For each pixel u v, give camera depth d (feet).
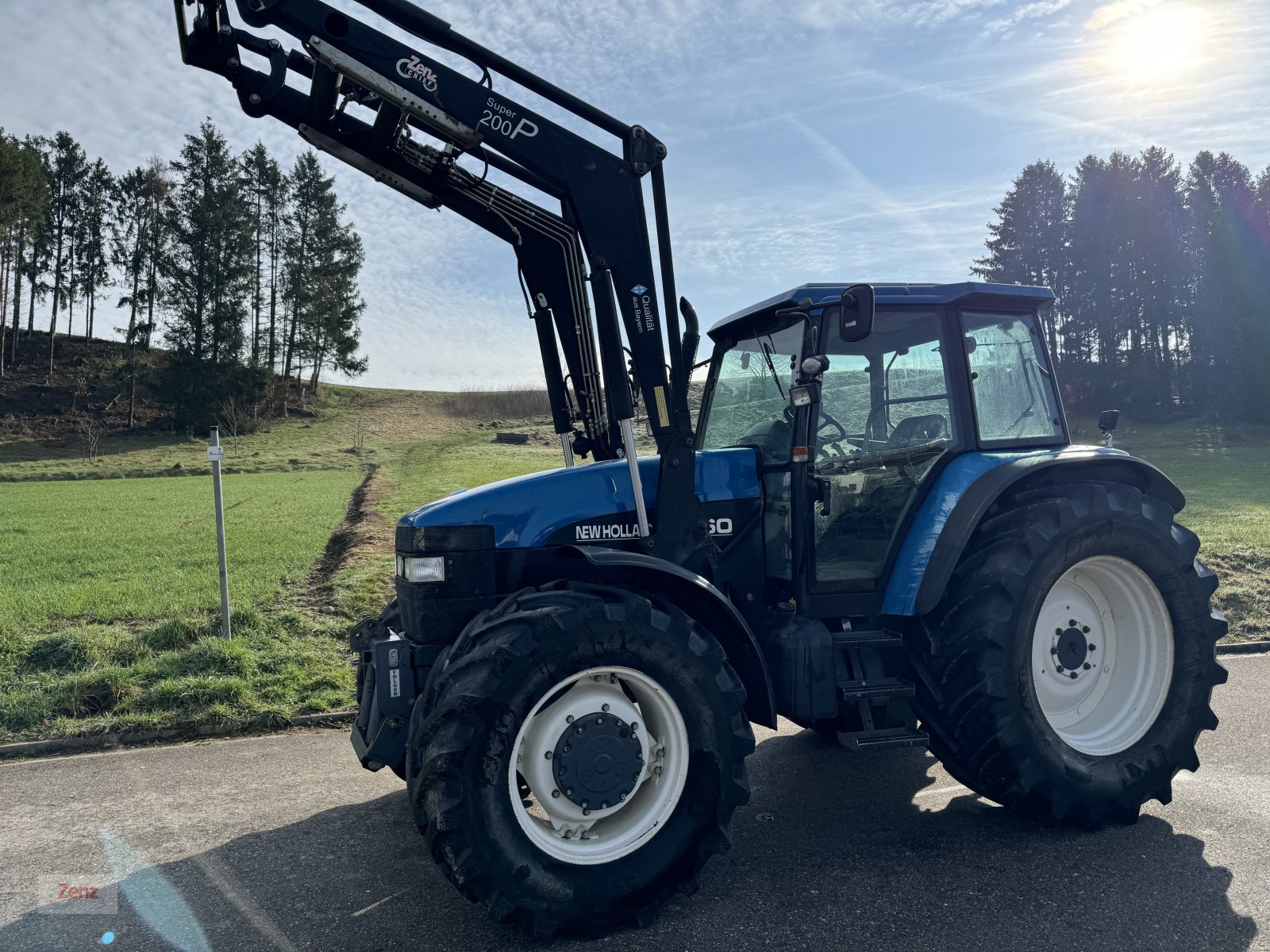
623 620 9.92
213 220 189.16
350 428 199.31
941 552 12.33
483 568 11.49
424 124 11.37
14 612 27.76
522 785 12.01
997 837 12.06
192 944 9.53
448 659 10.30
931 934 9.38
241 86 11.84
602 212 11.67
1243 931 9.32
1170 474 79.77
